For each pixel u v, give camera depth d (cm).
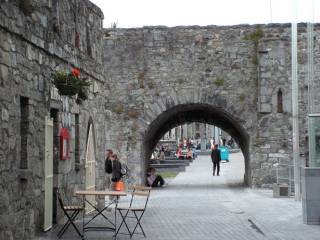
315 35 2588
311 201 1462
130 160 2697
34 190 1148
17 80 1037
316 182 1460
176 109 2819
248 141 2686
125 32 2709
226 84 2670
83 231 1225
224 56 2675
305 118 2586
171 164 4259
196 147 7988
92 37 1695
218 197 2292
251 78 2667
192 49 2684
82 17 1573
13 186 1016
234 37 2675
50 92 1256
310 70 2266
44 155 1214
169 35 2695
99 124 1781
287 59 2639
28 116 1106
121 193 1240
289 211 1758
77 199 1491
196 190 2653
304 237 1260
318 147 1478
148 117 2695
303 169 1481
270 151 2639
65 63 1377
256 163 2644
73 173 1459
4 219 965
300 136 2586
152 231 1373
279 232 1335
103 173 1838
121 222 1505
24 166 1098
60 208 1336
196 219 1612
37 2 1155
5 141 972
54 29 1291
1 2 938
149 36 2702
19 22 1033
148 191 1353
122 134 2703
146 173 2952
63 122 1367
